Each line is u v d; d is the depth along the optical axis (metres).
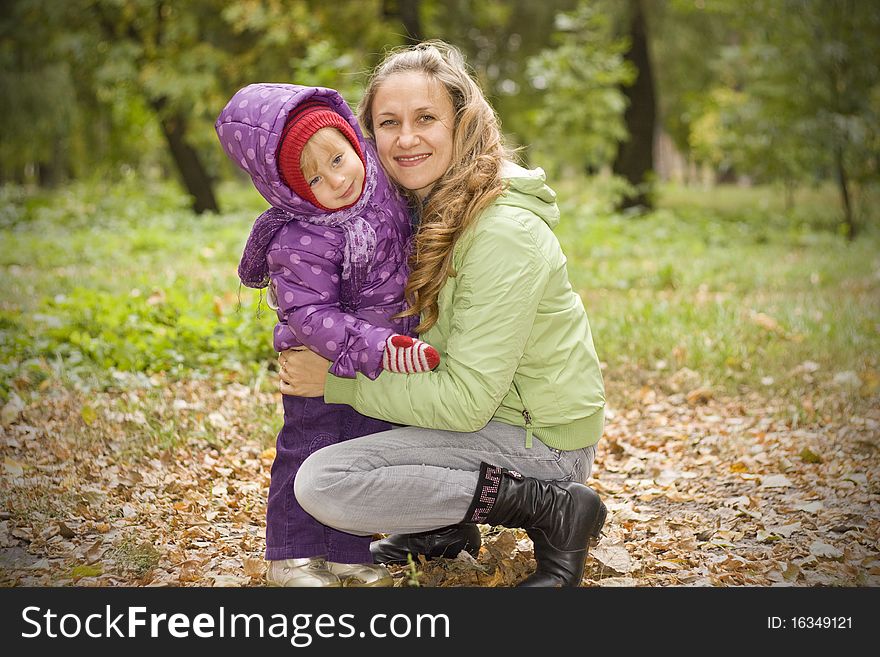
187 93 16.83
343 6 17.09
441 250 2.69
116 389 5.26
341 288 2.73
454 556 3.23
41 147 22.48
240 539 3.45
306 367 2.79
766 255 11.55
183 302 6.71
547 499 2.82
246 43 18.20
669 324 6.83
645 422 5.06
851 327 6.64
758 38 15.27
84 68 18.53
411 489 2.73
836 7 14.46
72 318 6.36
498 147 2.81
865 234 14.07
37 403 4.94
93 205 17.72
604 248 11.66
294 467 2.89
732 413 5.13
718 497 3.93
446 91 2.82
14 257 11.42
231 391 5.27
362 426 2.96
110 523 3.55
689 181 38.31
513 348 2.68
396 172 2.83
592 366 2.91
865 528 3.55
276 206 2.69
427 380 2.70
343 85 13.23
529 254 2.68
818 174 15.59
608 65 16.19
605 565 3.19
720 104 17.86
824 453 4.44
